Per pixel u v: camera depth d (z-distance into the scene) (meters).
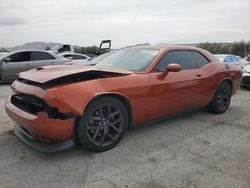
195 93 4.54
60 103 2.97
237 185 2.75
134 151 3.52
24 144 3.68
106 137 3.52
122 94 3.48
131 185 2.73
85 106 3.11
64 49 19.22
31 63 10.42
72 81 3.20
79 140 3.26
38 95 3.02
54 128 3.00
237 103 6.52
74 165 3.13
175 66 3.86
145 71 3.87
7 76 10.08
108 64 4.30
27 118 3.09
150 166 3.13
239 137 4.12
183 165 3.16
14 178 2.85
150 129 4.36
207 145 3.78
